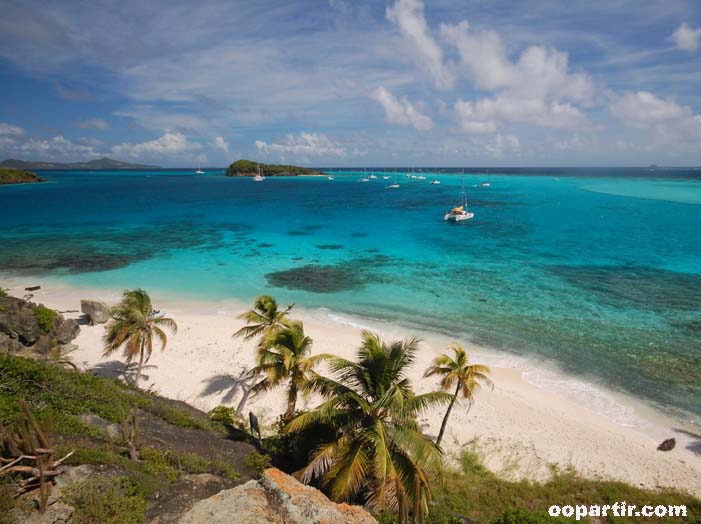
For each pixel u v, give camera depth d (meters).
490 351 29.73
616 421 22.61
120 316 24.14
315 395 23.78
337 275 48.12
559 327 33.50
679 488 17.97
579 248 60.47
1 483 8.70
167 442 14.18
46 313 27.55
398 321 34.88
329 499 10.78
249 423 21.22
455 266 51.78
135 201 128.75
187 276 47.25
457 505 16.19
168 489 10.71
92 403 15.23
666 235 68.00
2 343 23.92
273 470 10.27
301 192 166.88
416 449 11.88
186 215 97.25
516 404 23.91
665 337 31.55
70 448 10.77
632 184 189.75
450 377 19.50
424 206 114.94
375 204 120.94
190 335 31.53
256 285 44.25
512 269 50.19
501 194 148.12
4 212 100.56
